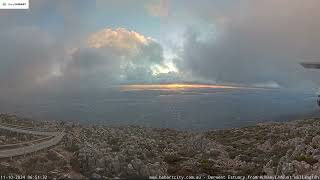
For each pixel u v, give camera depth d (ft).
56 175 264.72
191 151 437.17
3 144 345.10
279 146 415.85
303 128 525.75
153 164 321.93
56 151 327.06
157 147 435.53
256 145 489.26
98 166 287.28
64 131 485.15
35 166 281.74
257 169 325.62
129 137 479.82
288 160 295.89
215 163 362.94
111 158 296.71
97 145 385.91
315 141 354.74
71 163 299.38
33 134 426.10
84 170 284.61
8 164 271.69
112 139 443.73
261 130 614.34
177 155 398.83
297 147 327.67
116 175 277.64
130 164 294.87
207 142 500.74
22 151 313.12
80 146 343.67
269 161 329.72
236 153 429.38
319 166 270.05
